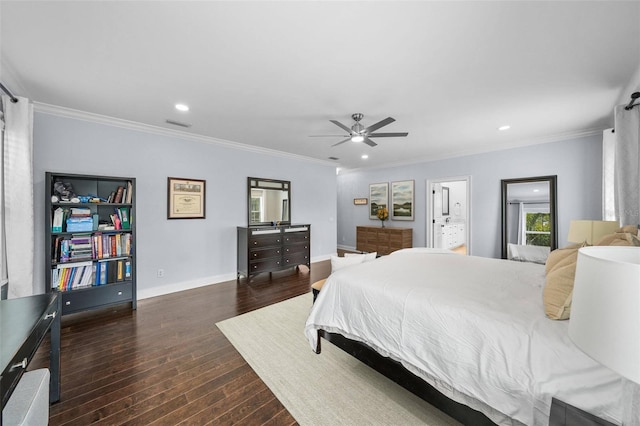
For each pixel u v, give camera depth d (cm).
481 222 482
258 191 480
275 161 509
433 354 141
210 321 282
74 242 281
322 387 179
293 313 303
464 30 161
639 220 219
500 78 221
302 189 561
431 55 188
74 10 143
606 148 307
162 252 369
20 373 104
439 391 138
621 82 226
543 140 408
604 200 309
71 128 299
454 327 137
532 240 433
